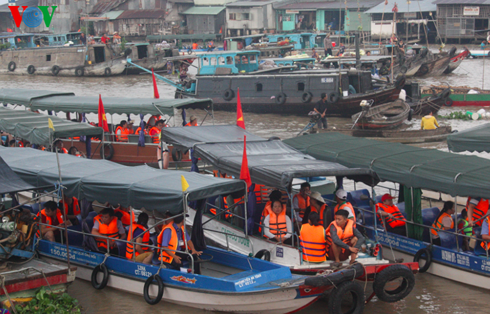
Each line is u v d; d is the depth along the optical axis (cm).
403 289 1001
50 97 2219
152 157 1947
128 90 4378
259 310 962
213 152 1267
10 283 933
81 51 5450
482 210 1159
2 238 1028
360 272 952
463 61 5906
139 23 7512
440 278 1151
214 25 7712
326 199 1291
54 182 1148
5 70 5678
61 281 990
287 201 1234
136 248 1093
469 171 1118
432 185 1138
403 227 1245
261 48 5428
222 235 1284
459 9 6506
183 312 1003
